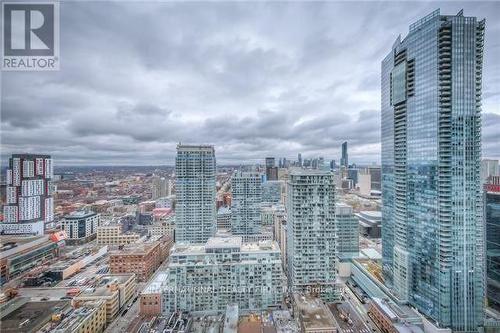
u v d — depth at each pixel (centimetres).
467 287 17062
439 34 17838
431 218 18100
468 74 17575
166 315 19362
